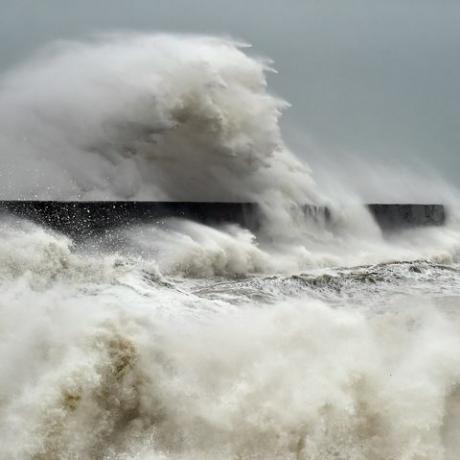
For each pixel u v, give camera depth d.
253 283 42.78
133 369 22.59
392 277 46.94
